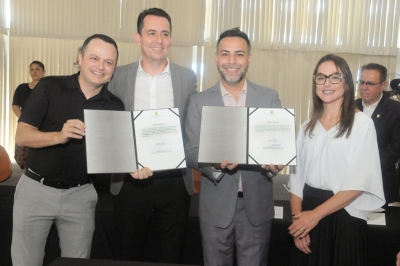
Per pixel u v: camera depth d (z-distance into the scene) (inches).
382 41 226.1
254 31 231.5
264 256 83.5
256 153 75.5
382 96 115.1
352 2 224.8
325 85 72.9
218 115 76.3
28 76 249.0
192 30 234.5
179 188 85.9
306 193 76.9
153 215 90.7
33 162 79.4
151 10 84.8
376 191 70.2
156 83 86.5
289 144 75.6
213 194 81.0
